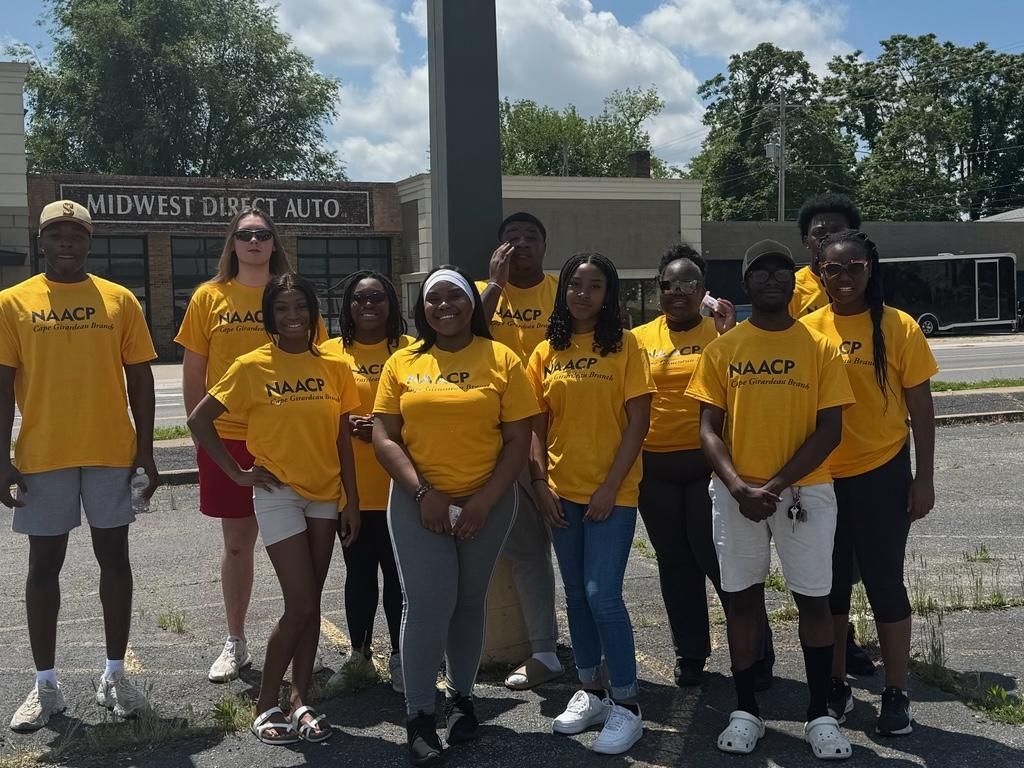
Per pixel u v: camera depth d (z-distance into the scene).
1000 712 3.81
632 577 6.04
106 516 4.02
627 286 31.05
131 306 4.12
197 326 4.50
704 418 3.70
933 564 6.06
